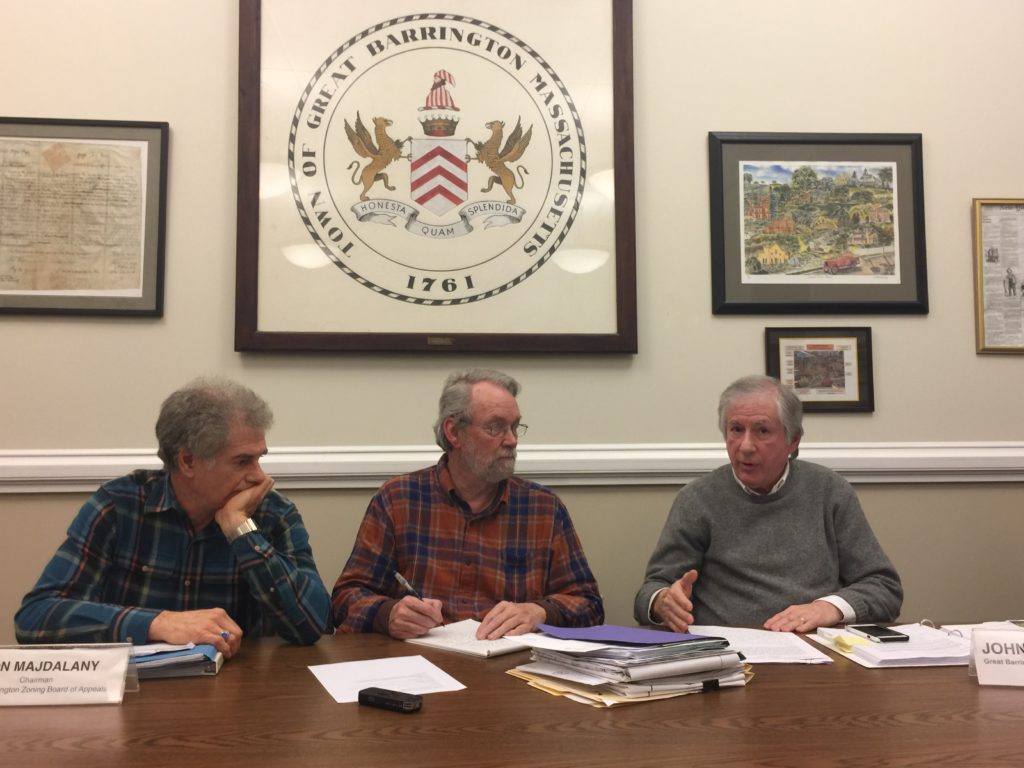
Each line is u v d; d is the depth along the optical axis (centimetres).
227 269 241
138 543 161
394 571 190
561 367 248
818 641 155
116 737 101
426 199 247
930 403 255
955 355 257
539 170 251
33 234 235
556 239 249
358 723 107
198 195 241
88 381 234
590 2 254
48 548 229
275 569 152
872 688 124
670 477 247
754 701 117
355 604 173
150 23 243
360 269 243
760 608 195
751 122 259
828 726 106
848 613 173
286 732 103
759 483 202
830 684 126
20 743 99
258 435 158
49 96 239
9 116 236
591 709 113
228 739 100
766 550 200
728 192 256
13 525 228
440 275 246
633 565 246
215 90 244
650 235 254
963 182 262
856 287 256
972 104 263
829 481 207
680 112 258
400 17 250
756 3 262
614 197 251
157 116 242
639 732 104
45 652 117
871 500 252
